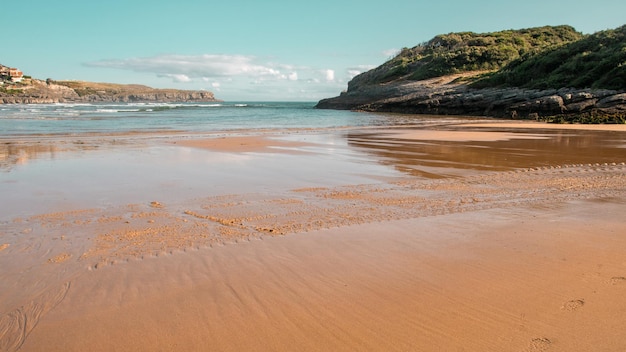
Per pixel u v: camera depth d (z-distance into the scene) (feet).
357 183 28.48
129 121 102.22
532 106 124.26
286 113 174.50
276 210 21.31
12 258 14.71
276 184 27.99
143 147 48.26
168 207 21.90
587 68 134.00
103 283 12.76
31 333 10.18
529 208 21.52
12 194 24.63
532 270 13.57
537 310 11.05
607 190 25.82
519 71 161.79
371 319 10.66
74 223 18.94
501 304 11.38
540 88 140.36
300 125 93.56
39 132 68.44
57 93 478.59
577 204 22.30
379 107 192.85
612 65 124.06
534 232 17.43
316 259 14.58
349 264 14.14
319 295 11.94
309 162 37.73
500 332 10.05
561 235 17.02
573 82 131.23
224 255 14.97
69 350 9.55
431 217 19.89
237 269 13.75
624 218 19.51
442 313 10.93
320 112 190.08
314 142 54.90
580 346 9.48
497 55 220.23
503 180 29.45
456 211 20.99
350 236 17.07
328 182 28.78
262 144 51.93
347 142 55.06
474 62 221.25
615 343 9.59
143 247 15.80
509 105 138.00
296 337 9.93
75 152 43.57
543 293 12.00
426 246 15.85
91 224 18.80
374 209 21.44
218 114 154.71
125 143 52.44
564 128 81.15
